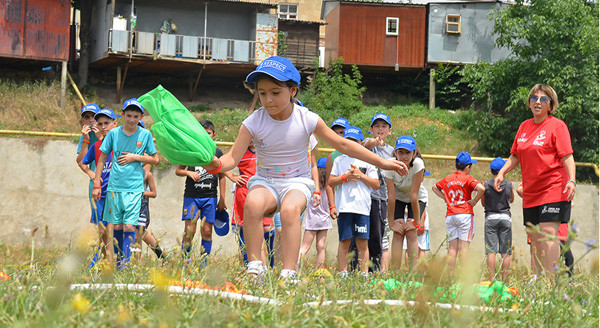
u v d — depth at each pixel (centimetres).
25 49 2420
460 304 249
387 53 3003
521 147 582
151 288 277
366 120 2495
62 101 2375
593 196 1403
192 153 362
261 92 391
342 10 3006
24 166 1305
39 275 330
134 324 209
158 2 2891
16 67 2694
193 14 2938
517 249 1318
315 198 568
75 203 1313
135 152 680
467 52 2991
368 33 3005
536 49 2380
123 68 2894
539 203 568
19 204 1292
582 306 317
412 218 717
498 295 328
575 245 1354
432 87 2812
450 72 2802
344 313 243
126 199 666
